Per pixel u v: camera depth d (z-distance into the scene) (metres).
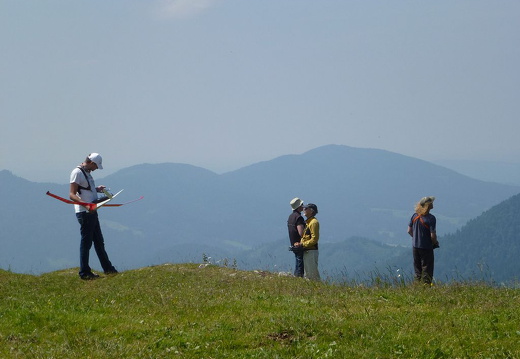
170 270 20.58
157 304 13.56
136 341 10.23
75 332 10.81
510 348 9.48
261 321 11.17
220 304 13.13
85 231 19.88
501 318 11.37
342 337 10.15
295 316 11.30
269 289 16.02
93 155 19.86
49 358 9.19
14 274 21.03
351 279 17.28
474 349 9.49
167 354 9.51
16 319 11.62
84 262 19.81
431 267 17.62
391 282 16.58
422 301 13.28
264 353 9.31
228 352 9.54
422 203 17.84
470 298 13.50
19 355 9.41
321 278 20.23
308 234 20.30
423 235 17.62
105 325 11.38
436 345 9.62
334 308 12.41
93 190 19.91
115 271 20.89
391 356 9.20
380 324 10.75
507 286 15.25
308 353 9.34
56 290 17.84
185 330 10.84
